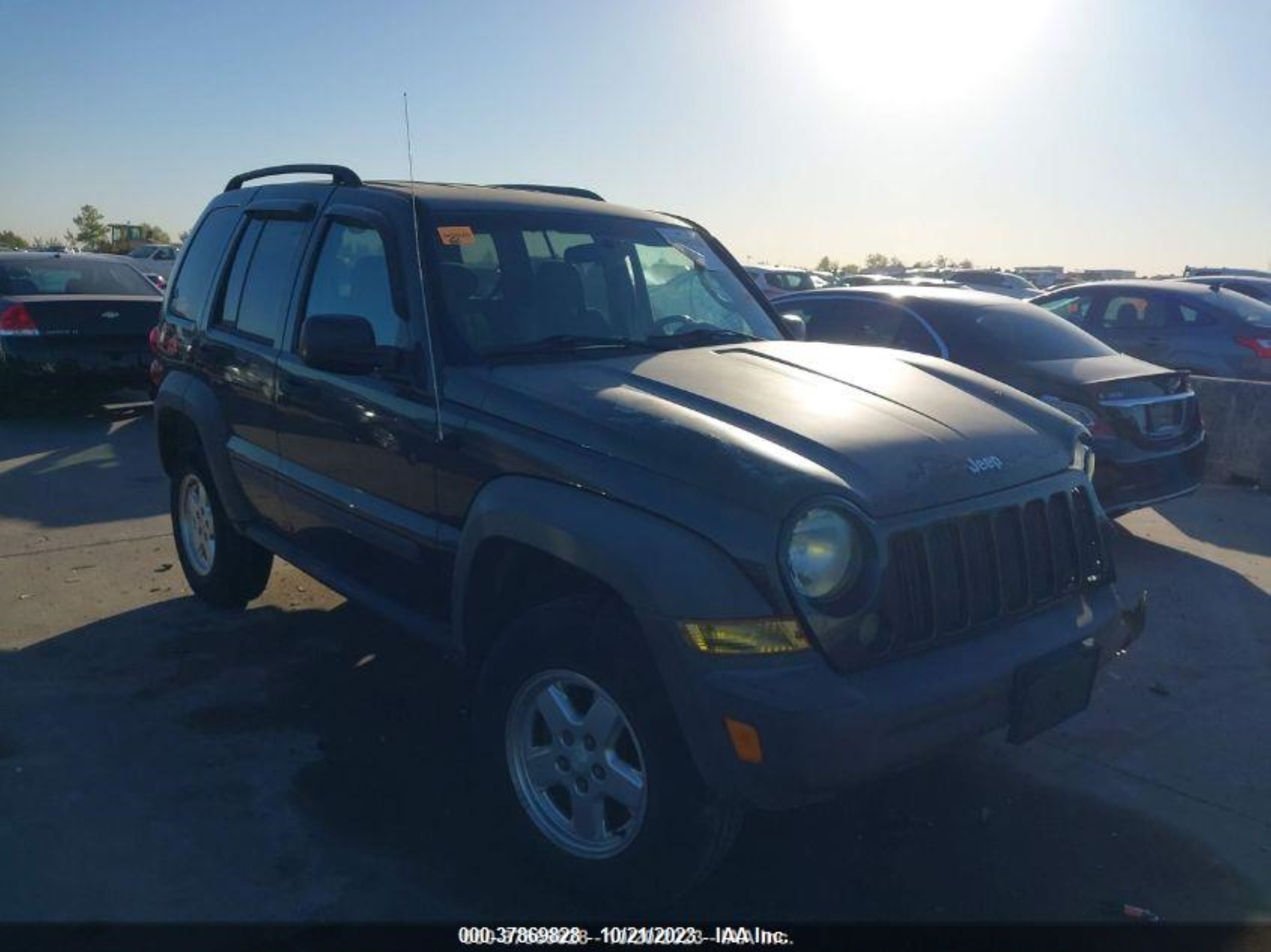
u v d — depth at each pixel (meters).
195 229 6.31
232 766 4.30
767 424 3.47
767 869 3.75
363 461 4.38
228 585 5.89
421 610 4.26
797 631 3.04
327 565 4.87
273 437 5.06
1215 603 6.54
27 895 3.46
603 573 3.20
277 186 5.59
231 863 3.66
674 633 3.05
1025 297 27.84
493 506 3.58
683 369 4.01
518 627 3.57
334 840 3.81
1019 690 3.36
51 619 5.89
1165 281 12.88
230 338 5.44
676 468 3.24
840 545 3.12
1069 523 3.77
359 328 4.06
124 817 3.92
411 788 4.16
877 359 4.46
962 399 4.02
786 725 2.95
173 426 6.21
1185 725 4.91
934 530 3.31
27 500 8.51
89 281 12.77
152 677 5.14
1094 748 4.68
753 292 5.44
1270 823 4.11
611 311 4.62
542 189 5.59
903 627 3.21
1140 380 7.14
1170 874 3.77
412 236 4.32
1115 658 4.12
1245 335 11.42
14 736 4.52
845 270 49.44
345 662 5.36
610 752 3.36
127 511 8.23
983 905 3.57
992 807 4.19
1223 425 9.96
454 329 4.10
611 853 3.38
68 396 11.89
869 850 3.88
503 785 3.65
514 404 3.71
